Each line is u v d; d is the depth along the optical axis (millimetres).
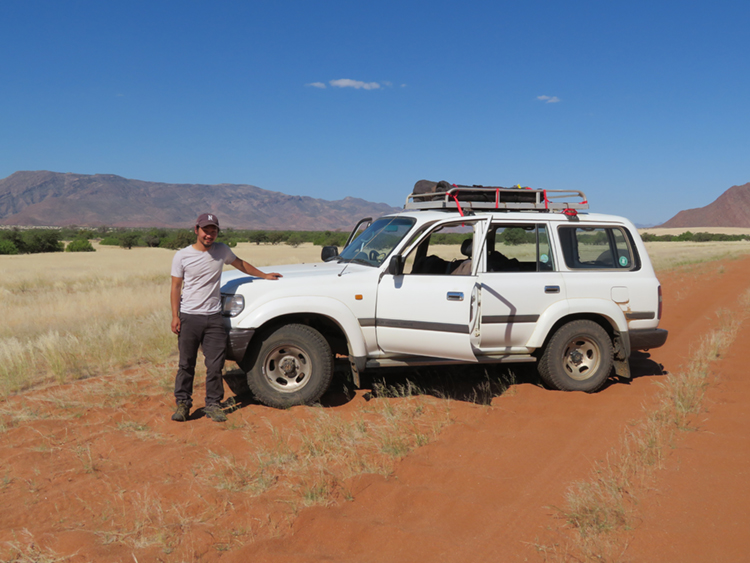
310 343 5070
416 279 5109
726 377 5895
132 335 8133
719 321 9453
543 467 3818
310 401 5125
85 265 32594
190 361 4887
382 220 6098
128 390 5758
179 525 3092
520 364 6660
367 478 3641
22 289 18531
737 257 31625
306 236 98062
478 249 5352
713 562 2652
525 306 5430
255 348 5051
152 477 3730
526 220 5570
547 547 2822
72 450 4234
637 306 5793
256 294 4984
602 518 3031
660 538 2867
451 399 5344
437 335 4965
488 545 2879
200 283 4738
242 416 4906
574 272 5652
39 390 5902
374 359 5258
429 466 3861
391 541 2936
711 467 3676
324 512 3211
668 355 7367
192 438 4453
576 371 5688
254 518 3150
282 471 3756
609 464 3779
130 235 75938
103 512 3248
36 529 3096
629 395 5465
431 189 6223
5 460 4051
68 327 9469
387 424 4566
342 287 5102
